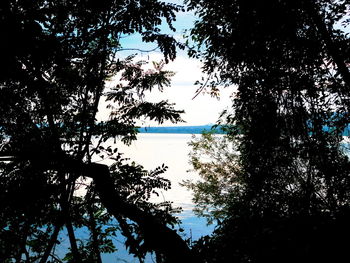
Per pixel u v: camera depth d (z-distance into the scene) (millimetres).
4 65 2129
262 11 3625
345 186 3617
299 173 4168
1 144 3234
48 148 3137
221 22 4441
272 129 4238
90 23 2834
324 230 2783
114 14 2967
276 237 2836
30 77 2473
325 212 3365
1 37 1961
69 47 2637
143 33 3098
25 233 2918
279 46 3730
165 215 3609
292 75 3730
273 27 3629
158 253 3072
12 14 2002
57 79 3129
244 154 5039
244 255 2742
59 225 3193
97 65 3254
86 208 4012
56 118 3680
